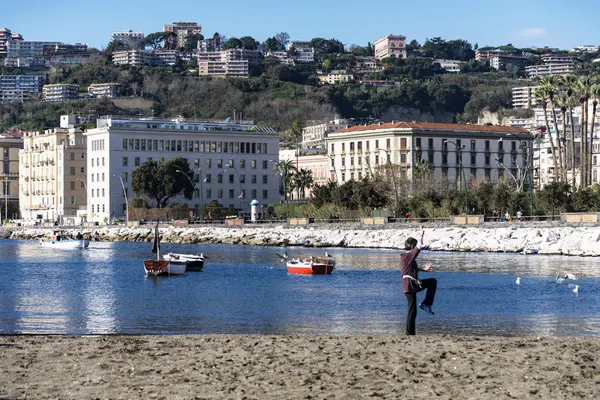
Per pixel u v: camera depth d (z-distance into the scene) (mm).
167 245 186250
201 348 37281
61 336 42438
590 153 194125
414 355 34625
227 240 189000
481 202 172375
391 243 154000
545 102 198125
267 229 188750
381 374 31281
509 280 85688
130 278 99750
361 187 189750
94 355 35719
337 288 82000
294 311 63750
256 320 58688
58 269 116500
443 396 28047
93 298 76250
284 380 30531
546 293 73812
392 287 82125
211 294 78562
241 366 33062
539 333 51250
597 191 170625
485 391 28578
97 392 29078
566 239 126188
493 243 135625
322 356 34875
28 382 30641
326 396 28266
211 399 28047
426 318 58562
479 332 51719
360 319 58531
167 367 33031
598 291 74875
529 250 126750
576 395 28047
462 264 107562
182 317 61000
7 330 54781
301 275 99000
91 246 188250
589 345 36844
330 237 168000
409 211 177625
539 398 27703
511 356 34219
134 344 38656
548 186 161375
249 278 96812
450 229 147750
